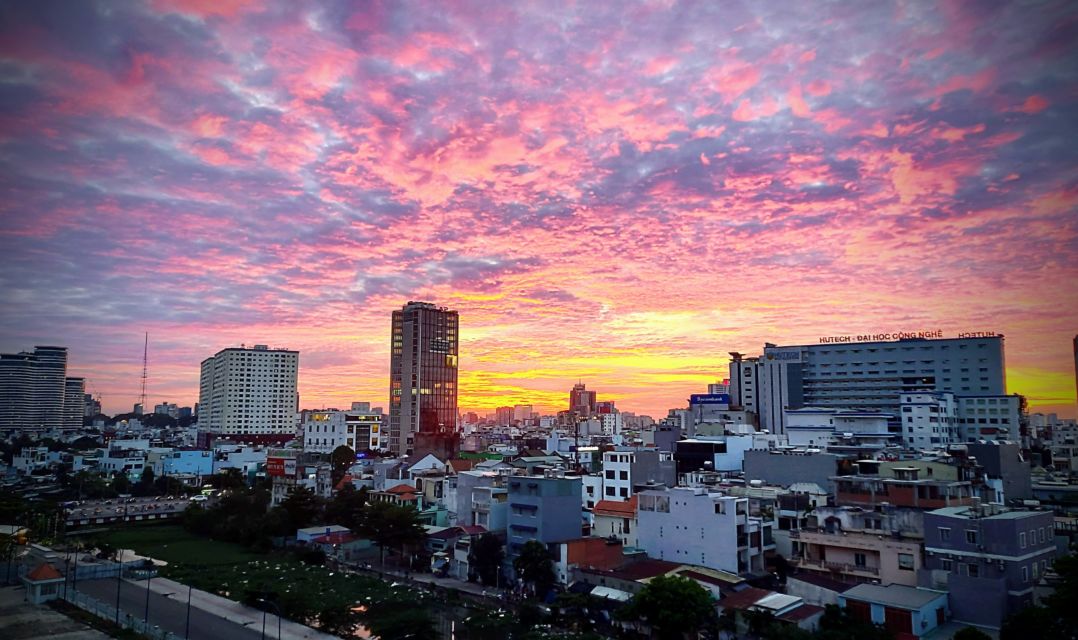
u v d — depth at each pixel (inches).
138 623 3501.5
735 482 5428.2
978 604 3068.4
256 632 3476.9
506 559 4473.4
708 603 3161.9
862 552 3688.5
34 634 3400.6
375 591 4114.2
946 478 4537.4
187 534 6378.0
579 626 3403.1
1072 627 2642.7
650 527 4355.3
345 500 6097.4
